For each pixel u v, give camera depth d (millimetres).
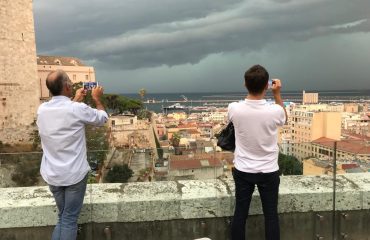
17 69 52344
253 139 4020
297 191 4691
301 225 4730
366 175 5129
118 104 93562
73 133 3828
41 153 4816
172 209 4531
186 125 126312
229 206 4598
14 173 4754
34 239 4398
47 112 3826
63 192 3943
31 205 4363
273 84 4156
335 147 4941
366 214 4844
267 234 4211
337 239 4801
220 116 171500
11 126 51406
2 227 4332
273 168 4098
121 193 4645
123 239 4508
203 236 4617
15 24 51812
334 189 4762
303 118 76562
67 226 3898
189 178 4914
